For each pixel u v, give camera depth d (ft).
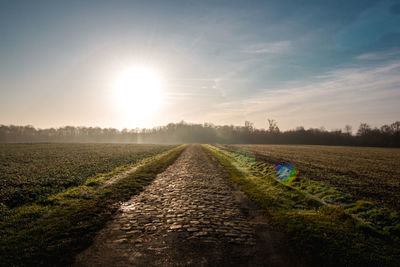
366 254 16.70
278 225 22.17
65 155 95.76
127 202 30.04
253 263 15.57
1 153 103.35
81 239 18.40
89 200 29.63
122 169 58.65
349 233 20.26
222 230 21.12
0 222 21.66
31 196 31.60
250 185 41.16
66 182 40.52
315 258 16.22
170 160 83.20
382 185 44.73
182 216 24.86
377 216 24.67
